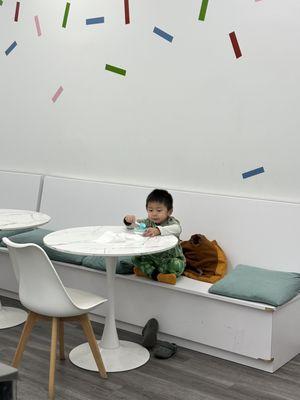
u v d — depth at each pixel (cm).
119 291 372
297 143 362
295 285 336
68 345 350
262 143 376
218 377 311
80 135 471
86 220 454
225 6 381
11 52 509
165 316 353
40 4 483
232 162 390
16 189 503
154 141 427
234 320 326
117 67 440
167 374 313
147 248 303
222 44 385
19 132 514
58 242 317
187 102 406
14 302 427
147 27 420
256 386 301
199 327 340
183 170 414
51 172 495
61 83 478
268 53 367
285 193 370
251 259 377
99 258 382
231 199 384
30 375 308
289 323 332
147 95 426
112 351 334
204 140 401
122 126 444
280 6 359
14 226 360
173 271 356
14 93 513
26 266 282
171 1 405
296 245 360
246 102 379
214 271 368
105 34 445
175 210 406
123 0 430
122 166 448
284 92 363
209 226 393
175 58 408
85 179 471
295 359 339
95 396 287
